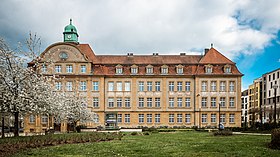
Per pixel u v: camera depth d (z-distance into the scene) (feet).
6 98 94.48
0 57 99.30
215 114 244.22
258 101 395.14
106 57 258.16
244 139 99.66
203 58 253.65
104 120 240.32
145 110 245.04
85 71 239.71
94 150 72.23
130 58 257.34
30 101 97.96
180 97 246.27
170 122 245.04
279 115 272.31
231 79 245.65
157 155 62.85
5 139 84.43
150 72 247.70
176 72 247.91
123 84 245.86
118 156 61.98
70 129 215.72
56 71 236.43
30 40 110.22
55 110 113.70
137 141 99.60
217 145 79.46
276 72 341.62
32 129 225.15
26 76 100.37
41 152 68.08
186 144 85.25
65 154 65.41
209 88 245.24
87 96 238.68
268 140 92.07
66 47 238.68
